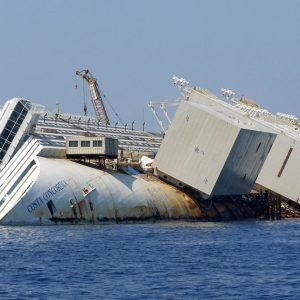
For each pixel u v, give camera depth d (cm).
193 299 18338
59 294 18862
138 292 19062
